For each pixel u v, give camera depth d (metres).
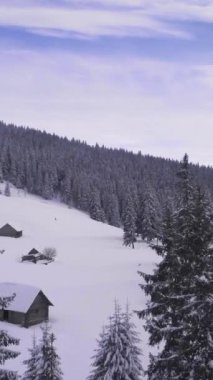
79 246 107.12
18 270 81.25
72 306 59.78
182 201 19.61
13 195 184.12
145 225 113.31
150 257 96.88
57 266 86.50
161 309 16.56
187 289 14.84
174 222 16.78
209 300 12.78
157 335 15.94
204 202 15.36
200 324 12.84
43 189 192.75
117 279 74.19
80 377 35.59
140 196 146.12
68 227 129.38
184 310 13.47
